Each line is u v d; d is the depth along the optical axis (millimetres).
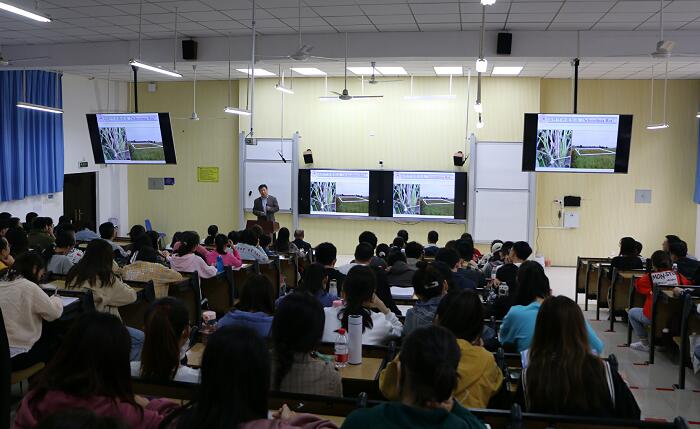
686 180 12641
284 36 9086
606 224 12961
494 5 7125
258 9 7562
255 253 7641
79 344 1937
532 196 12508
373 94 13008
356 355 3381
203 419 1621
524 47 8469
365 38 8812
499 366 3139
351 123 13102
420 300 4027
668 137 12625
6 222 7949
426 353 1762
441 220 12812
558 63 10492
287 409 2166
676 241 7762
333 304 4004
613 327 7875
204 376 1658
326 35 8922
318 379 2568
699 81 12430
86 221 13297
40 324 4164
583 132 7852
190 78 13547
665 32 8266
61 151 12172
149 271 5582
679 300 5977
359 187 13023
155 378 2496
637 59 8570
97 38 9461
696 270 6617
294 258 8133
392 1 7082
